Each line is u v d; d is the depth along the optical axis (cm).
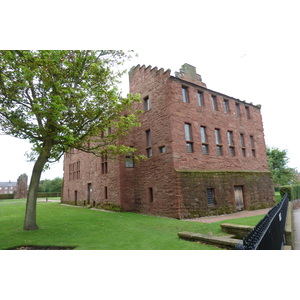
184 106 1530
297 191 2502
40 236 845
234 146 1828
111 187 1852
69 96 985
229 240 636
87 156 2359
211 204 1495
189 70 1947
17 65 859
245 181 1767
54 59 851
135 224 1128
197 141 1551
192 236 737
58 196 5612
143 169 1669
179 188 1339
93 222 1170
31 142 990
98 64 1063
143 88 1731
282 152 3725
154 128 1582
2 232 934
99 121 1105
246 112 2089
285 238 780
